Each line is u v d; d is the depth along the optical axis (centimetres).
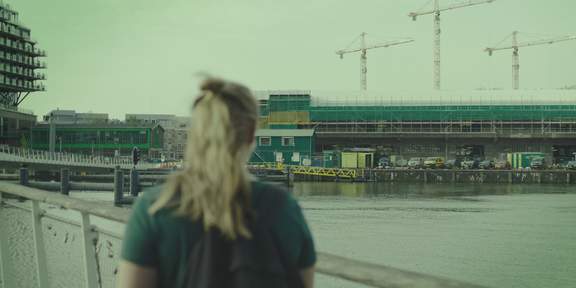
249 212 150
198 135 153
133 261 150
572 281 1594
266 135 8394
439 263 1850
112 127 9488
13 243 1045
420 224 2856
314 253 160
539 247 2148
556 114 9406
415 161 8950
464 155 9756
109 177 4059
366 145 10012
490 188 6756
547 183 8100
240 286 142
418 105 9750
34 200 386
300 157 8325
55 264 923
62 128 9456
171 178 154
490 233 2539
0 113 8838
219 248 145
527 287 1529
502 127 9562
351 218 3125
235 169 149
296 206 159
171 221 148
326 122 9862
